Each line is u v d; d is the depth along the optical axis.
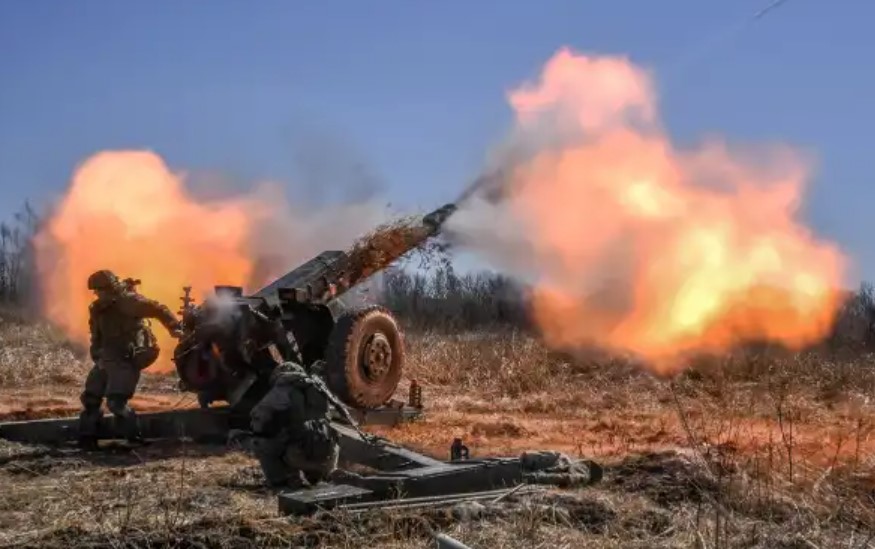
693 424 14.62
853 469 9.23
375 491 8.55
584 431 14.45
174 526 7.49
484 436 13.92
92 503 8.71
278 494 8.49
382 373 14.20
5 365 21.12
